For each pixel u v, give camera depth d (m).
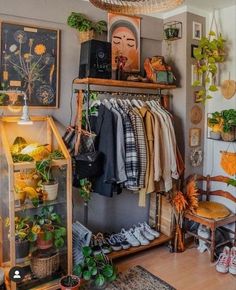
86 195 2.53
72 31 2.66
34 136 2.57
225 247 2.81
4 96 2.38
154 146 2.66
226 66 3.06
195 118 3.17
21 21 2.42
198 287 2.40
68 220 2.30
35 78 2.52
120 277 2.52
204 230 2.97
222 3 2.91
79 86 2.75
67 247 2.33
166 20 3.18
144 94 3.10
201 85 3.17
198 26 3.09
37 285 2.22
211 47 2.92
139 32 3.04
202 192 3.23
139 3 1.40
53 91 2.61
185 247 3.09
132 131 2.55
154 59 2.94
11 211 2.08
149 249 3.04
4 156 2.24
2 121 2.35
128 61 2.99
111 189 2.50
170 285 2.42
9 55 2.38
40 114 2.58
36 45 2.49
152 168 2.66
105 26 2.78
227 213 2.88
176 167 2.85
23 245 2.17
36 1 2.45
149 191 2.64
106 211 3.01
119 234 2.96
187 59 3.04
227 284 2.45
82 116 2.62
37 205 2.22
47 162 2.15
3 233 2.36
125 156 2.54
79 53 2.71
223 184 3.18
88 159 2.40
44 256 2.25
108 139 2.48
